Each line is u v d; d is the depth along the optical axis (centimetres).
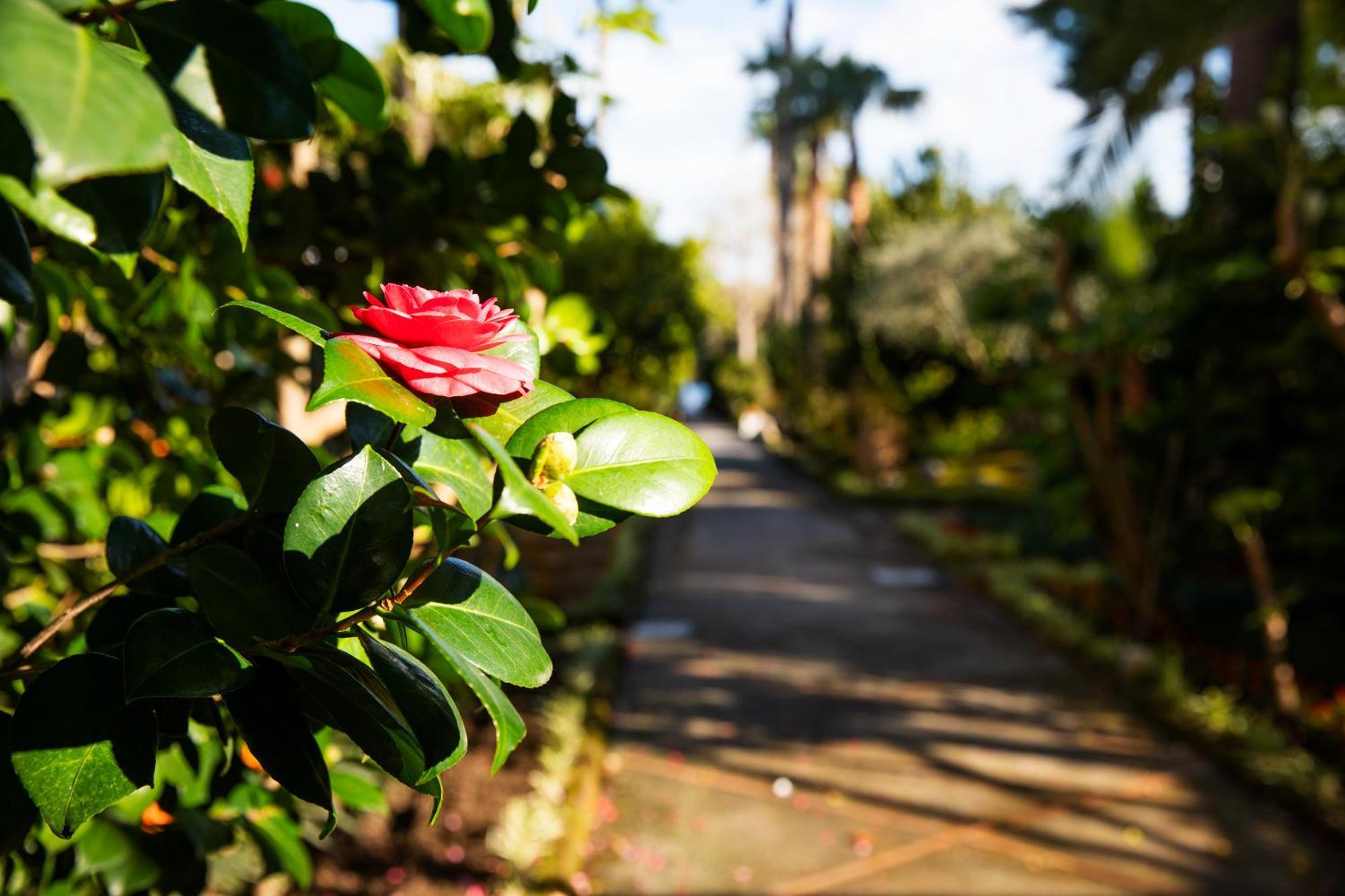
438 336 65
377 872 366
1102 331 736
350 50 91
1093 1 630
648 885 406
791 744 571
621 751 557
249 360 217
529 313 202
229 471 85
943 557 1155
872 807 485
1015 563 1097
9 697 117
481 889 361
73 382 177
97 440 208
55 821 70
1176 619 797
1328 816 457
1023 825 466
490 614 77
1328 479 676
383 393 63
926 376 1830
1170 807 484
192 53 66
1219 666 678
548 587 830
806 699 657
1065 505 807
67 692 74
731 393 4184
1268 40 783
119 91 45
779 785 510
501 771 472
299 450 86
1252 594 855
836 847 442
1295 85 650
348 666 70
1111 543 789
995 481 1844
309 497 72
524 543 629
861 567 1150
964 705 645
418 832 401
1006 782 516
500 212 191
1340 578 700
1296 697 593
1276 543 712
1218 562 779
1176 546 756
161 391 209
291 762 74
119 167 44
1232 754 537
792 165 3281
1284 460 698
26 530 173
